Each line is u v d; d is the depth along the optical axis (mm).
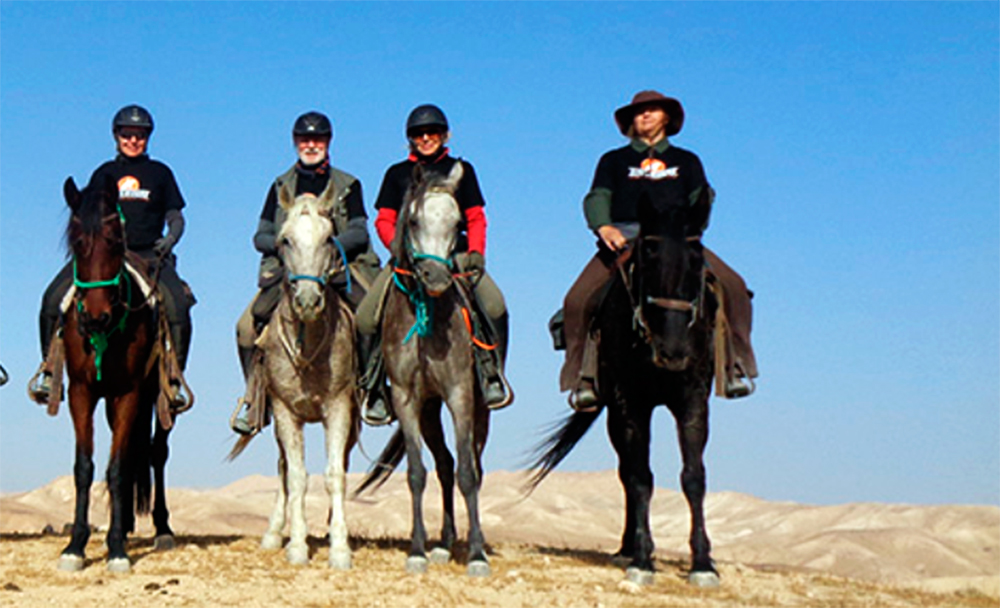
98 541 11461
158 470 11188
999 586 12859
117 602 8219
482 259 9805
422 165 10141
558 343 10227
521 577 9234
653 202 9312
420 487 9453
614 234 9250
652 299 8391
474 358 9539
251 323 10820
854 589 10047
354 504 43625
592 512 52281
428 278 8836
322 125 10719
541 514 49031
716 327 9031
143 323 9734
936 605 9469
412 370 9430
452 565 9875
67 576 9109
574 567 9977
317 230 9250
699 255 8625
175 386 10352
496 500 52750
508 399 9641
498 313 9883
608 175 9859
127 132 11070
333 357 9773
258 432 10562
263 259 10578
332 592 8562
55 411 9758
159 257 10305
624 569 9891
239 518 40344
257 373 10438
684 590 8883
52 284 10148
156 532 11078
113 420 10859
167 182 11164
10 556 10125
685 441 8984
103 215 9102
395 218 10195
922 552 49250
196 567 9586
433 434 10422
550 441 11531
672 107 9859
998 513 56938
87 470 9500
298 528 9914
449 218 8984
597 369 9523
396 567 9703
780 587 9617
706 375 8977
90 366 9414
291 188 10750
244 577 9047
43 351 10203
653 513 59906
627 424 9203
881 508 59094
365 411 10109
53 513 34406
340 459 9859
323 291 9219
